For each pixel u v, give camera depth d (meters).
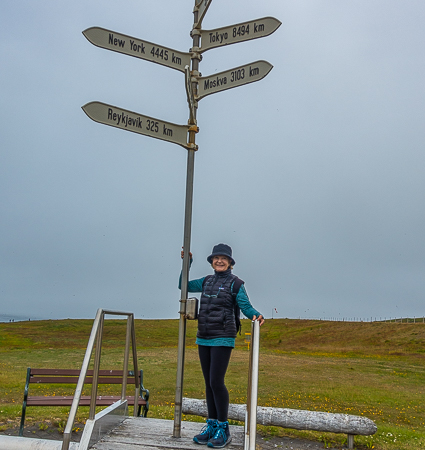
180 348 3.76
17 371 18.33
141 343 43.28
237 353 30.88
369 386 17.89
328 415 5.21
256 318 3.33
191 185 3.96
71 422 2.89
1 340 40.44
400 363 28.50
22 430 5.02
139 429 3.89
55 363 22.19
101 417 3.57
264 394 14.58
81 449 3.20
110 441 3.45
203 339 3.71
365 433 5.05
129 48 3.95
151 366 21.80
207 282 3.89
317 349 48.19
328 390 15.95
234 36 4.06
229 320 3.68
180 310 3.80
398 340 47.06
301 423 5.20
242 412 5.61
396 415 11.95
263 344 58.91
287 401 13.32
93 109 3.68
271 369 22.62
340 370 23.41
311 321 72.88
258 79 3.82
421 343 43.81
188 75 3.94
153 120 3.92
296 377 19.75
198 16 4.23
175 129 4.00
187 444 3.48
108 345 35.31
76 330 54.03
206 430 3.56
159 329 56.62
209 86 4.13
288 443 5.18
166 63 4.11
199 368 21.30
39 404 5.10
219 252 3.83
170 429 3.95
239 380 17.44
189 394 13.91
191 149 4.02
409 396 15.48
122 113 3.81
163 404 11.88
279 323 74.19
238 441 3.64
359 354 39.59
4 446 3.27
